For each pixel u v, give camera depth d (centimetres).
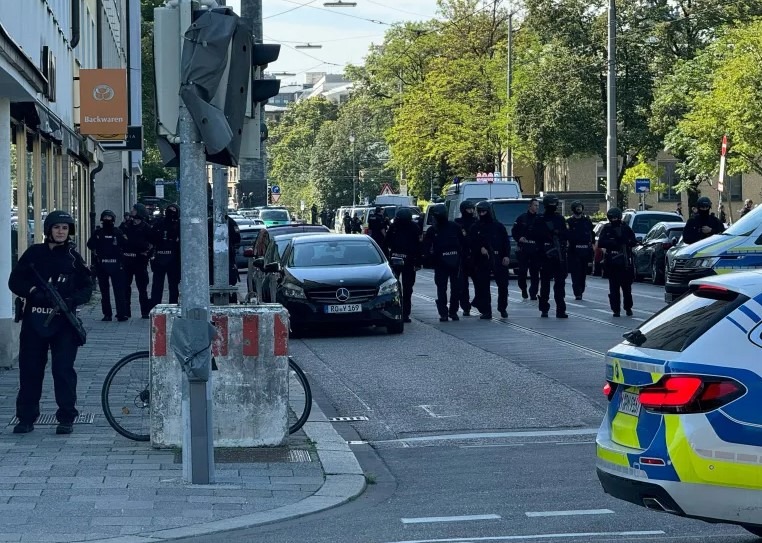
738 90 4644
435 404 1377
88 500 880
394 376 1598
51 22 2350
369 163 12525
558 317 2358
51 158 2398
